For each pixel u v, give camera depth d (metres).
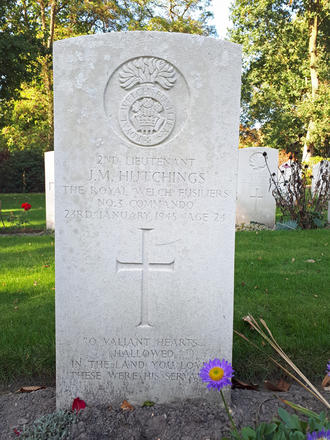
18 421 0.83
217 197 0.88
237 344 1.11
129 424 0.81
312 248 2.23
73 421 0.81
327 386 0.96
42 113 8.05
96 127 0.85
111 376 0.91
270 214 3.38
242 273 1.71
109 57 0.83
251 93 8.80
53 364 1.04
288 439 0.63
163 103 0.85
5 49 4.61
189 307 0.90
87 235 0.87
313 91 7.84
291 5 7.68
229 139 0.86
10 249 2.30
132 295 0.89
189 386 0.91
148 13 9.34
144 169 0.87
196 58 0.84
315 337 1.14
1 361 1.03
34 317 1.28
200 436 0.78
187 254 0.89
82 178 0.86
